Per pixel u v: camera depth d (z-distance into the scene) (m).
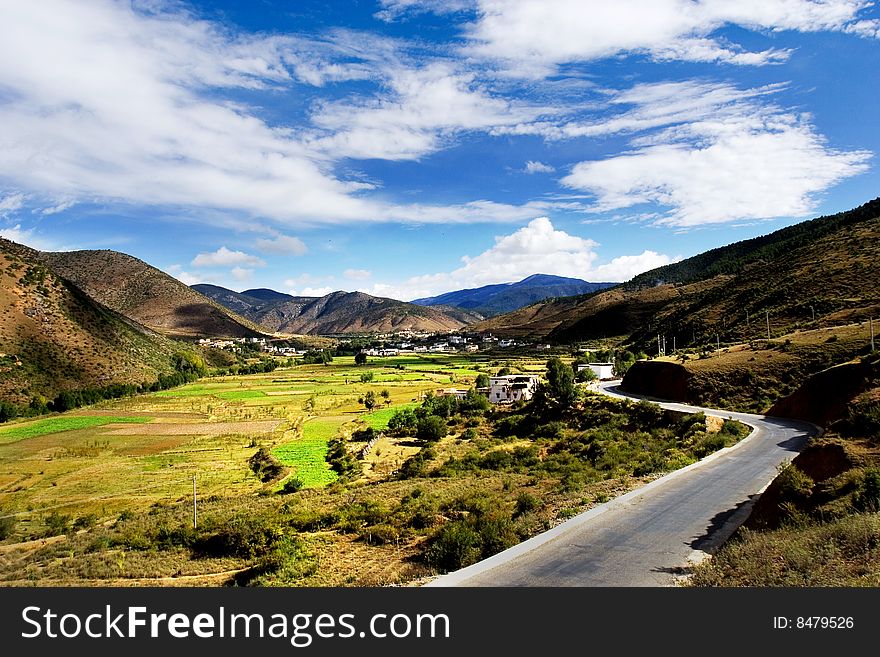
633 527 20.38
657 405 57.41
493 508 29.62
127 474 58.56
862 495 16.20
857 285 93.44
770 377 61.25
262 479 54.81
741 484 26.61
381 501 37.03
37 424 90.06
